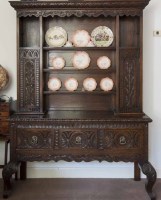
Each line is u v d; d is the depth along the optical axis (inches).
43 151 115.0
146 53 132.8
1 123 124.6
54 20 129.8
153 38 132.1
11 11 131.5
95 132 114.0
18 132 114.7
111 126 113.8
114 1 115.0
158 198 115.3
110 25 129.6
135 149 114.7
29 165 136.3
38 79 120.9
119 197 116.1
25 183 129.9
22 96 121.6
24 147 115.2
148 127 125.1
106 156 114.8
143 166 114.6
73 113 125.4
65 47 122.9
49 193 119.3
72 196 116.6
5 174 114.0
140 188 125.0
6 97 134.6
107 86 127.3
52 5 116.1
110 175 136.4
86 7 117.3
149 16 131.4
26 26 128.5
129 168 136.6
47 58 130.6
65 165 136.3
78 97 132.6
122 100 120.7
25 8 117.6
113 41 127.8
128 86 120.4
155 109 134.9
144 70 133.4
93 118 114.3
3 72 124.6
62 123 113.7
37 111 121.6
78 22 130.2
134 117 117.0
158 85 133.8
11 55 133.3
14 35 132.3
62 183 130.2
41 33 119.6
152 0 130.9
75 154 114.9
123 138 114.3
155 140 136.1
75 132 114.1
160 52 132.6
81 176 136.7
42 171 136.3
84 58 127.6
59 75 131.6
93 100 132.6
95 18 129.6
